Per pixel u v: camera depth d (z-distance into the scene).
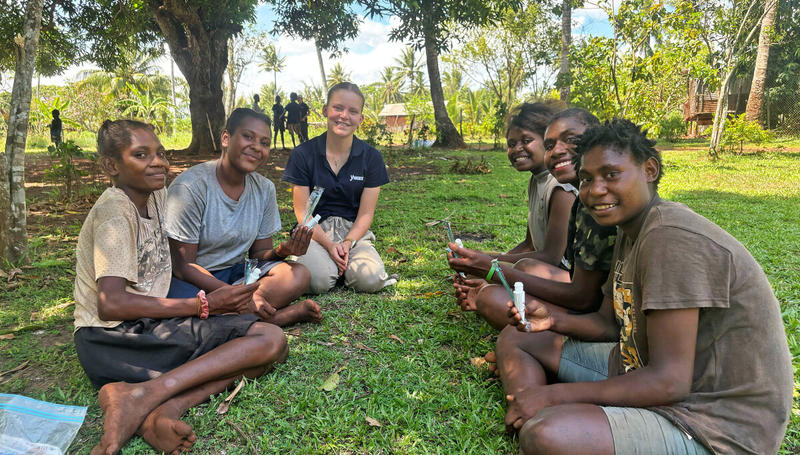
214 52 15.21
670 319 1.60
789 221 6.05
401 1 10.27
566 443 1.60
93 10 12.06
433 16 10.48
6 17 10.47
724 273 1.56
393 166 12.77
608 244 2.19
